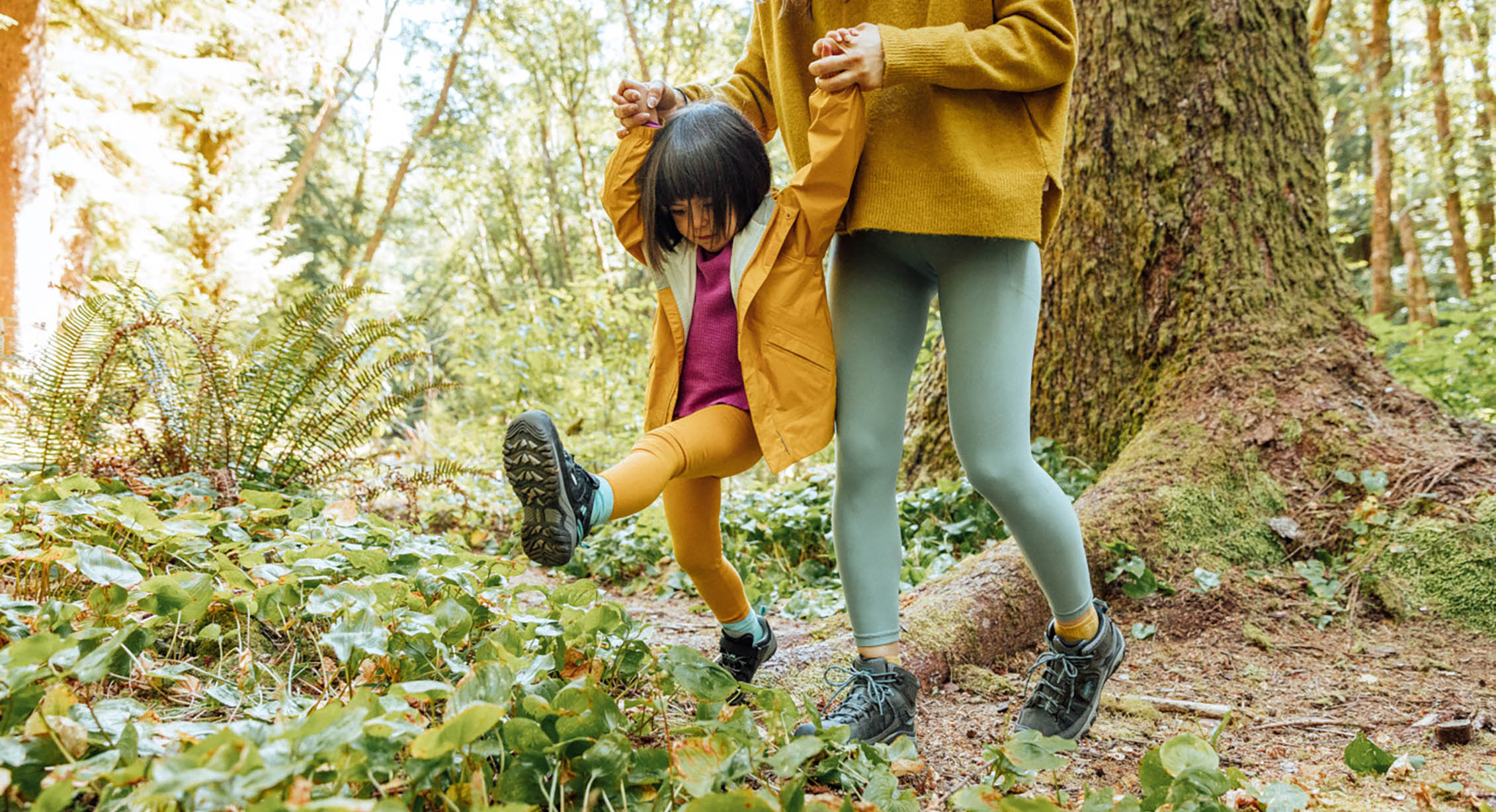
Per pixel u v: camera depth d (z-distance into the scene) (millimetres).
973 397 1785
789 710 1594
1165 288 4039
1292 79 4121
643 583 3982
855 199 1826
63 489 2410
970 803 1280
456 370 8781
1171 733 2100
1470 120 15633
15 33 7207
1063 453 4191
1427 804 1585
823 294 1837
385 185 24969
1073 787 1762
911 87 1807
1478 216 15625
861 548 1836
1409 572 2908
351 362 3867
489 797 1305
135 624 1660
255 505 2826
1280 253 3936
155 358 3500
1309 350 3721
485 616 2111
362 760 1166
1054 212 1867
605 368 8438
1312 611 2887
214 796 1003
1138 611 2949
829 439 1782
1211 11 4113
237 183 14375
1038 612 2785
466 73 23359
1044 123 1838
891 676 1809
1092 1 4355
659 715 1851
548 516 1510
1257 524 3209
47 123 7625
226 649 1967
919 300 1931
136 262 3777
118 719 1338
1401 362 6012
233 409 3592
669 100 2018
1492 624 2717
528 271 27297
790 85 1974
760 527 4168
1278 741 2043
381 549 2385
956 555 3789
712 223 1806
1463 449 3293
